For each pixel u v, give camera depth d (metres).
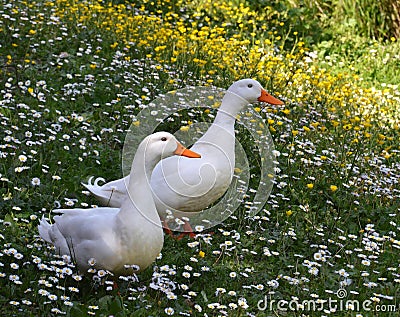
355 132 11.30
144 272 6.82
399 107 13.07
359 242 8.09
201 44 13.47
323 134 10.90
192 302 6.64
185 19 16.17
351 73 15.27
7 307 5.99
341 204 9.01
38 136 9.20
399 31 17.50
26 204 7.79
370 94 13.05
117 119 10.23
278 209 8.77
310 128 10.89
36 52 12.27
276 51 15.16
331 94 12.69
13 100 9.94
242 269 7.25
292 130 10.45
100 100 10.82
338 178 9.50
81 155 9.09
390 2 17.41
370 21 17.69
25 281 6.23
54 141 9.15
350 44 16.80
